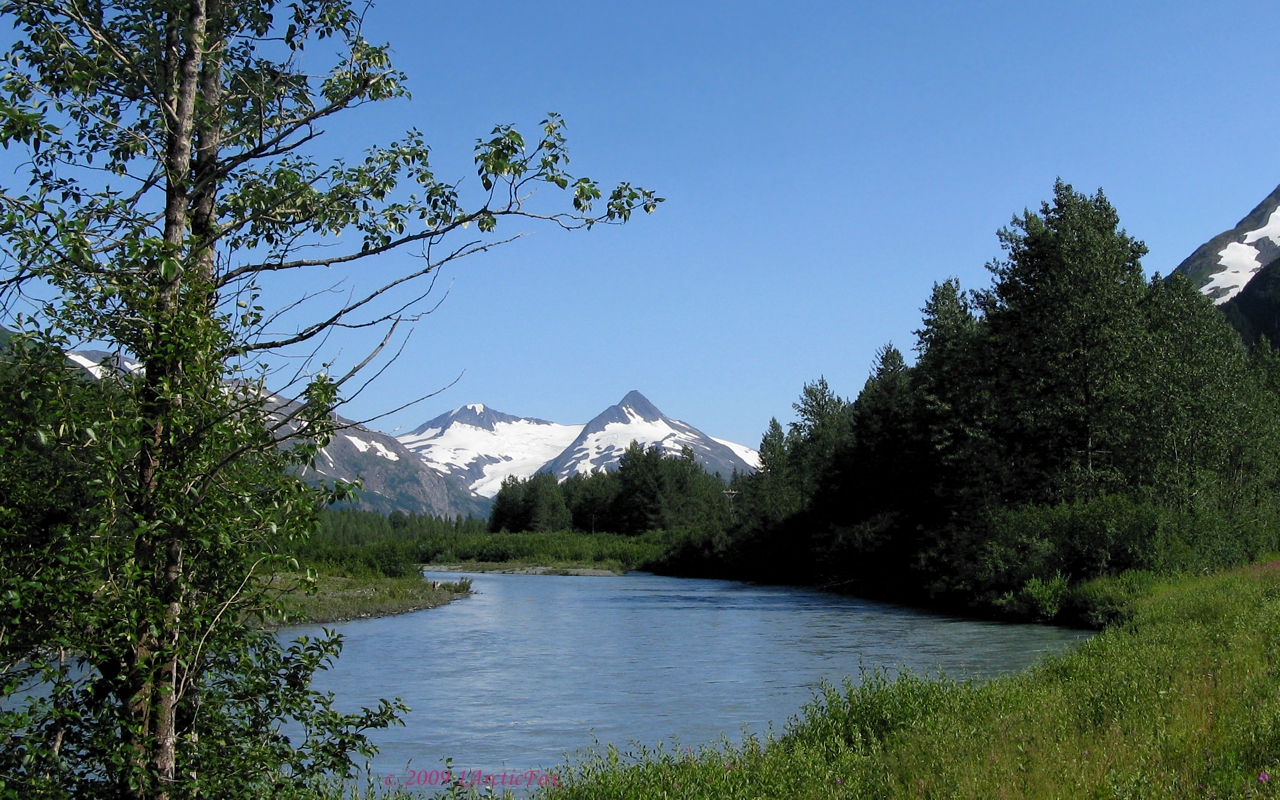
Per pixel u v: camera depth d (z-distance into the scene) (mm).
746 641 30938
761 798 8711
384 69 7473
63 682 6031
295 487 6547
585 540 116750
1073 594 34844
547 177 6977
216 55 7152
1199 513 39375
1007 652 26109
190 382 6344
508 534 126812
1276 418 55250
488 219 7086
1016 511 42188
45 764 6047
